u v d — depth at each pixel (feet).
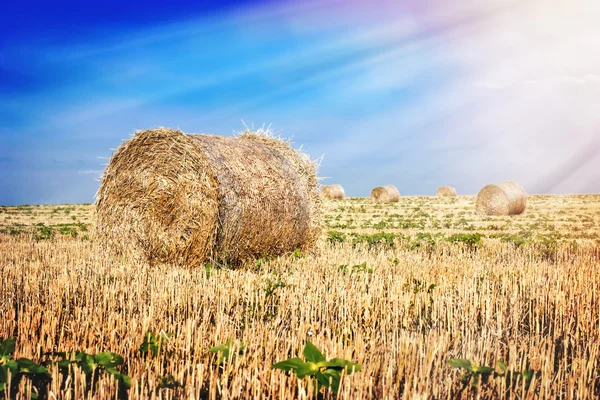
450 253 47.16
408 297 24.76
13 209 128.88
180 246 37.17
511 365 15.23
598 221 84.38
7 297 26.61
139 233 39.65
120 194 41.01
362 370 14.07
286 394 13.47
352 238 57.41
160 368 15.66
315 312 23.56
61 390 13.61
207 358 15.89
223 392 13.20
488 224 80.02
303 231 42.14
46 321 20.40
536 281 30.19
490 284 30.71
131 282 29.71
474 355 17.46
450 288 28.60
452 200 146.41
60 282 27.55
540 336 21.16
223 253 36.96
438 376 15.66
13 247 49.98
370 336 20.56
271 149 42.27
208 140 38.78
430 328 22.33
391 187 137.80
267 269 34.40
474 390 14.76
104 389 13.37
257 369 14.73
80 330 19.24
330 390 13.67
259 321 22.21
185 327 18.37
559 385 15.02
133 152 40.24
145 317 19.67
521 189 98.89
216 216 36.32
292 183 41.06
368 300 23.77
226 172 37.01
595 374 16.26
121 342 17.60
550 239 57.47
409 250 49.60
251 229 37.83
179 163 37.63
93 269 34.99
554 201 144.25
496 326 22.76
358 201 141.59
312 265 36.27
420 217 94.43
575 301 26.04
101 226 42.42
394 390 14.25
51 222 89.30
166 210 38.06
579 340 21.08
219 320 20.39
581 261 41.50
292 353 16.60
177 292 25.44
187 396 13.64
